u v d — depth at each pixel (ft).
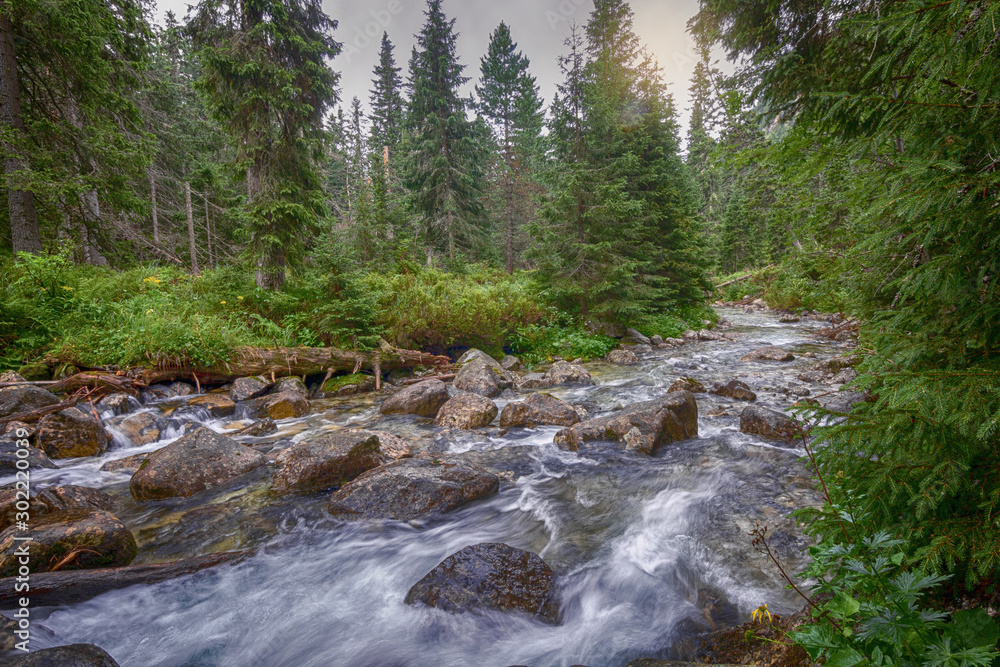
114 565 12.56
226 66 39.01
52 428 20.74
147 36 42.57
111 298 35.83
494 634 10.45
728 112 19.16
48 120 37.52
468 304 43.11
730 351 50.31
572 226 51.49
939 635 5.32
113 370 27.66
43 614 10.56
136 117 44.86
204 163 72.59
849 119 11.13
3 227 39.52
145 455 21.21
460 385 34.22
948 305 8.36
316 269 39.37
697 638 9.73
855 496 7.67
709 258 68.64
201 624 10.84
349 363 35.40
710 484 17.40
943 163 7.10
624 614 10.88
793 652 8.00
